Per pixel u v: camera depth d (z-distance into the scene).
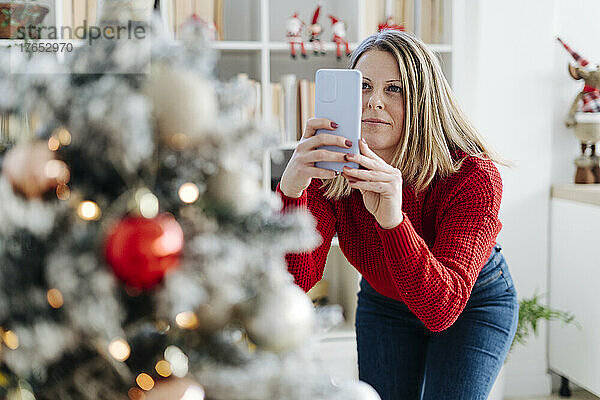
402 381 1.92
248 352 0.76
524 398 3.20
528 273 3.19
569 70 3.14
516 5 3.07
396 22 3.05
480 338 1.79
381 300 1.96
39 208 0.66
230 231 0.74
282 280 0.76
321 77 1.47
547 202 3.18
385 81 1.70
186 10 2.84
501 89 3.10
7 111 0.70
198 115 0.69
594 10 3.24
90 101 0.66
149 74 0.70
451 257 1.59
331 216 1.87
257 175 0.77
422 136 1.71
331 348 2.97
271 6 3.27
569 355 3.12
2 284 0.68
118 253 0.66
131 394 0.71
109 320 0.66
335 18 3.01
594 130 3.12
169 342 0.73
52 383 0.71
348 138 1.45
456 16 3.06
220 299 0.72
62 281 0.65
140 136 0.65
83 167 0.69
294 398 0.74
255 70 3.08
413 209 1.77
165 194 0.72
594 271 2.91
